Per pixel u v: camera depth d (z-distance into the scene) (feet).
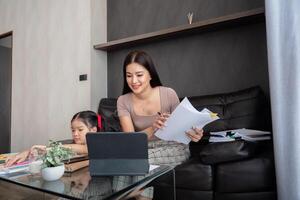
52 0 10.19
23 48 11.15
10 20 11.75
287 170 4.32
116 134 3.01
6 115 11.88
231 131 5.64
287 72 4.50
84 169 3.62
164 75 8.45
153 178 3.30
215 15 7.54
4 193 6.32
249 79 7.07
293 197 4.21
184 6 8.08
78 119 4.60
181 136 4.33
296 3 4.52
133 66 4.88
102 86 9.41
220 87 7.50
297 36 4.44
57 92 9.91
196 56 7.89
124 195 2.88
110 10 9.70
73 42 9.50
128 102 5.38
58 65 9.90
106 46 8.92
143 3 8.92
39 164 3.34
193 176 4.81
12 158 4.01
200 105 6.76
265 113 6.12
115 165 3.09
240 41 7.22
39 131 10.41
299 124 4.29
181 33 7.79
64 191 2.79
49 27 10.24
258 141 5.25
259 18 6.64
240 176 4.53
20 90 11.19
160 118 4.37
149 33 8.03
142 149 3.05
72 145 4.12
